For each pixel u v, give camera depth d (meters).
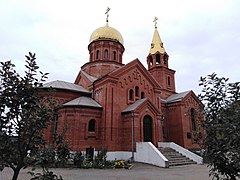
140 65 26.97
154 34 38.09
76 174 13.49
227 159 4.82
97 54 30.83
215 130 5.01
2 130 4.18
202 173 14.59
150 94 27.41
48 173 4.39
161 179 12.22
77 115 21.05
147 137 22.75
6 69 4.48
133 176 13.10
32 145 4.56
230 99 5.35
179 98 29.83
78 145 20.09
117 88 23.72
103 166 16.69
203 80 5.95
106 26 32.34
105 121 21.86
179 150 23.00
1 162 4.08
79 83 29.62
